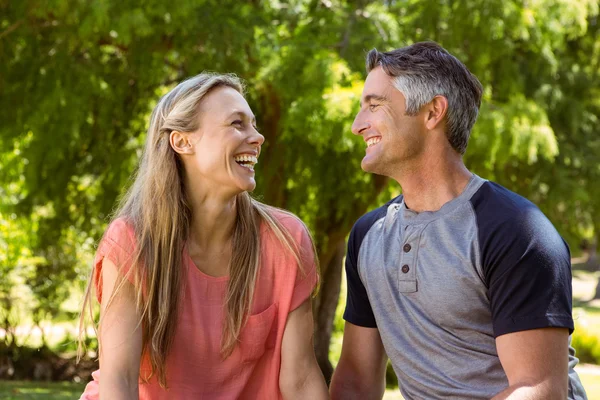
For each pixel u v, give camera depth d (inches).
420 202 93.4
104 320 91.9
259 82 310.2
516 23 321.1
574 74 402.3
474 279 87.4
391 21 319.0
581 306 973.8
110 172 375.2
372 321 102.3
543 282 84.2
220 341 94.2
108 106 355.3
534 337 83.7
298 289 97.8
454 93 91.8
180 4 270.8
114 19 268.8
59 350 457.7
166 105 94.5
